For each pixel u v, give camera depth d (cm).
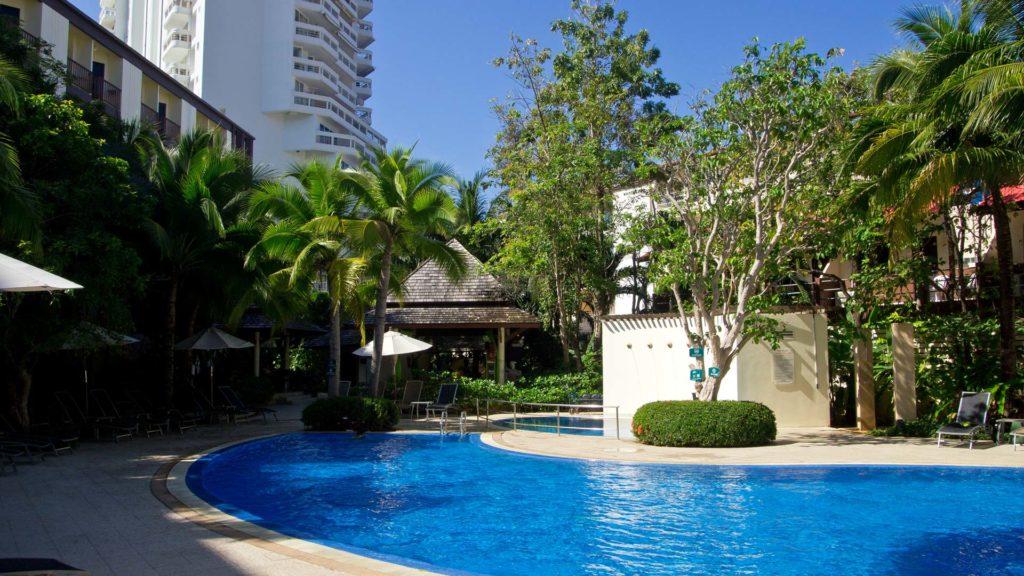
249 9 7850
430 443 1694
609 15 2917
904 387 1755
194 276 2248
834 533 863
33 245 1288
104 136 1944
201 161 2133
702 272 1656
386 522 935
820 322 1894
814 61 1519
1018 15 1395
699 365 1645
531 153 2656
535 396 2420
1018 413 1587
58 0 2794
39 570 503
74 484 1119
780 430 1808
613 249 2748
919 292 1934
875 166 1468
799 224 1647
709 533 871
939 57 1497
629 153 1947
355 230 1964
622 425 1955
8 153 1185
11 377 1661
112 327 1706
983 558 761
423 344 2367
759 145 1566
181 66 8194
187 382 2342
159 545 743
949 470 1238
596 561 761
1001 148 1398
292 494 1114
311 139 8025
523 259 2594
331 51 8362
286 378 3531
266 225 2270
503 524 923
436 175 2027
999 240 1611
